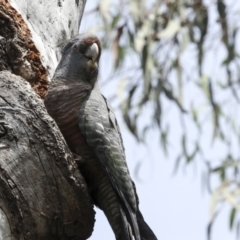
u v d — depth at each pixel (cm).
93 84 1010
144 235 973
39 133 908
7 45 1033
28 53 1043
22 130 905
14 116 910
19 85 932
